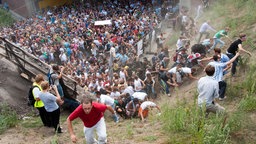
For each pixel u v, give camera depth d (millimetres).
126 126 8602
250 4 15523
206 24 13938
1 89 10797
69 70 16234
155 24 21266
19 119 9391
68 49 20188
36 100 8148
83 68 17016
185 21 17641
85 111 5629
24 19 34000
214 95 6832
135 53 18188
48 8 36500
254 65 9820
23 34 24234
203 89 6836
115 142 7090
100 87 13164
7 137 7922
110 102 9734
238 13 15805
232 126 6652
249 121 7016
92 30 24844
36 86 8172
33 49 20688
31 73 11641
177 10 21500
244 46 11602
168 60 13789
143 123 8609
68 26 26344
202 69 12250
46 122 8602
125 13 29750
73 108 10422
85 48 22109
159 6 28281
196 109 7387
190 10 20875
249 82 8836
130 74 14664
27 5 35562
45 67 12133
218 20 16438
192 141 6250
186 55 13023
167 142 6590
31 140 7770
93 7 32656
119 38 21141
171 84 11836
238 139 6359
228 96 8664
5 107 9719
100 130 6074
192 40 16281
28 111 10062
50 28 25938
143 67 14859
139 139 7066
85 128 6129
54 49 20406
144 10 28125
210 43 13961
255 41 11586
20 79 11742
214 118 6840
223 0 18375
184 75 12242
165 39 19125
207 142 6000
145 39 19641
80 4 34594
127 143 6918
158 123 8094
